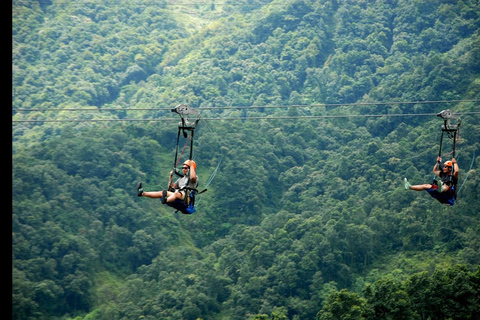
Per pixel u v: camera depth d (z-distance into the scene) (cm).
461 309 6544
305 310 9538
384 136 15512
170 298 9756
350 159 13788
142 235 11812
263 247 10744
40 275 10050
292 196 13600
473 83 14988
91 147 13575
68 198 11888
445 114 3019
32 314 9300
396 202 11575
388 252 10850
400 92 16012
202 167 14362
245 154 14488
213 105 18338
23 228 10544
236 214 13262
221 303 10100
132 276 10900
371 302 6744
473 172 11338
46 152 13212
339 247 10600
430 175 12419
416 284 6806
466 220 10694
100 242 11431
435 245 10556
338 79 19275
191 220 13038
